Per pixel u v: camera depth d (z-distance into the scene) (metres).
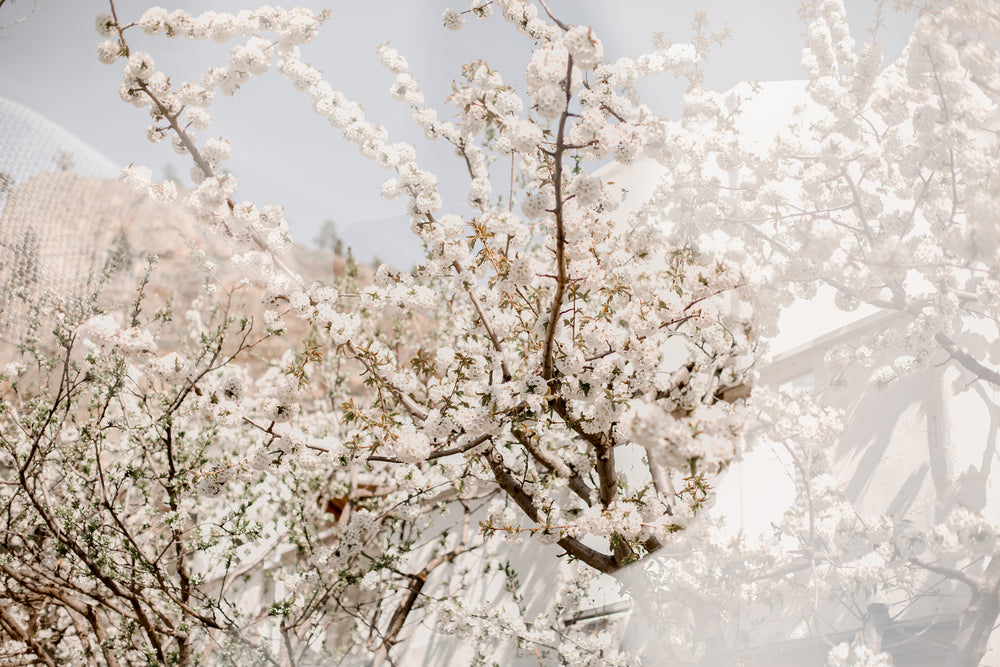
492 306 2.13
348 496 3.60
